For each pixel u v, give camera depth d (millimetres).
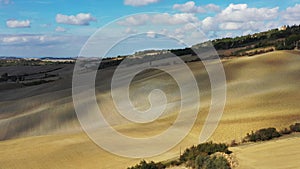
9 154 41031
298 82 62750
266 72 70125
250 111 47000
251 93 56344
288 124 40188
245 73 69375
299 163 22984
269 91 57500
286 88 58875
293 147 27531
